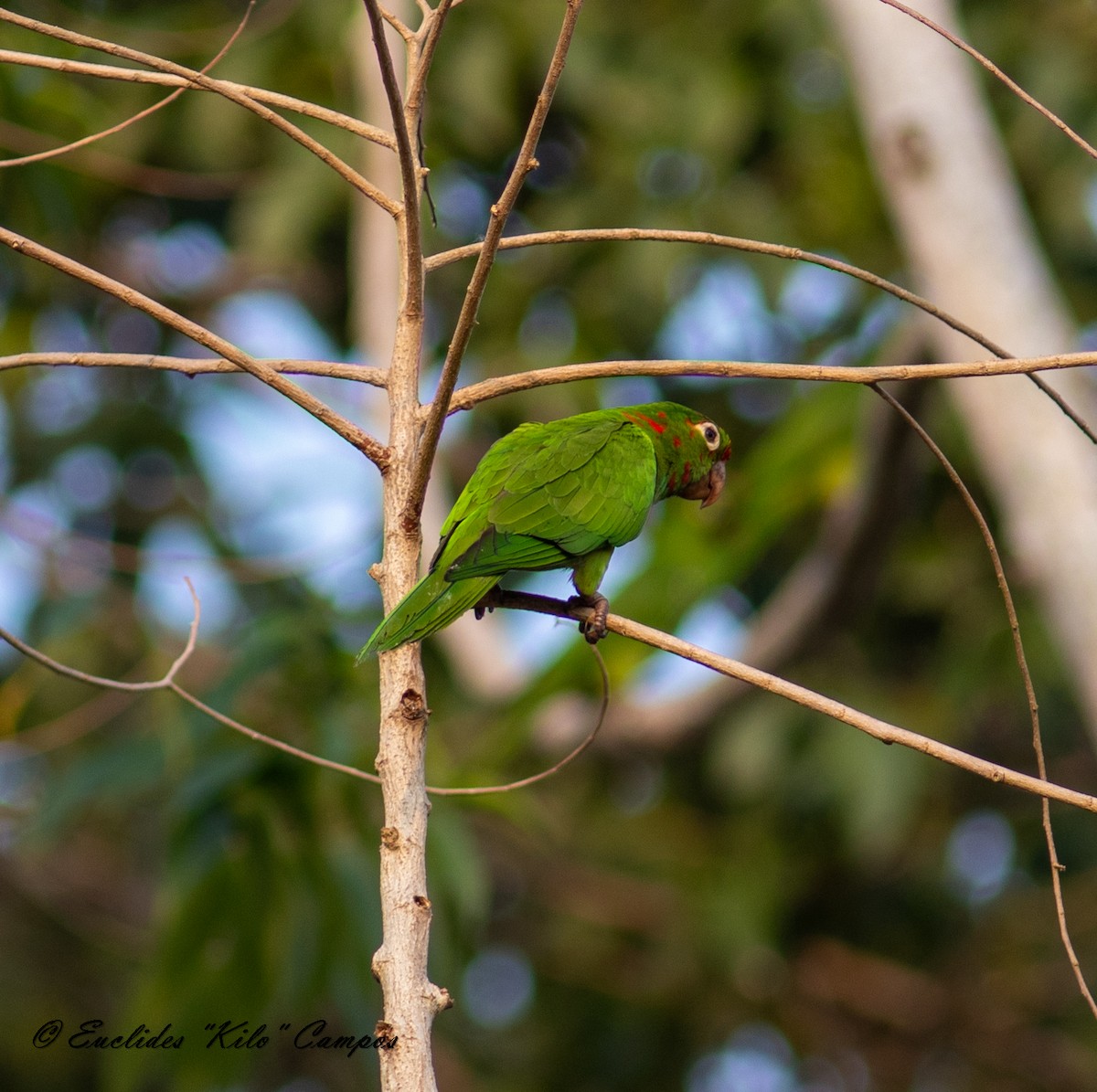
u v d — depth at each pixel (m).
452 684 12.84
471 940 8.60
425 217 13.41
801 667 13.58
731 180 14.07
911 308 9.69
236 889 8.28
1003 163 8.70
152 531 14.43
